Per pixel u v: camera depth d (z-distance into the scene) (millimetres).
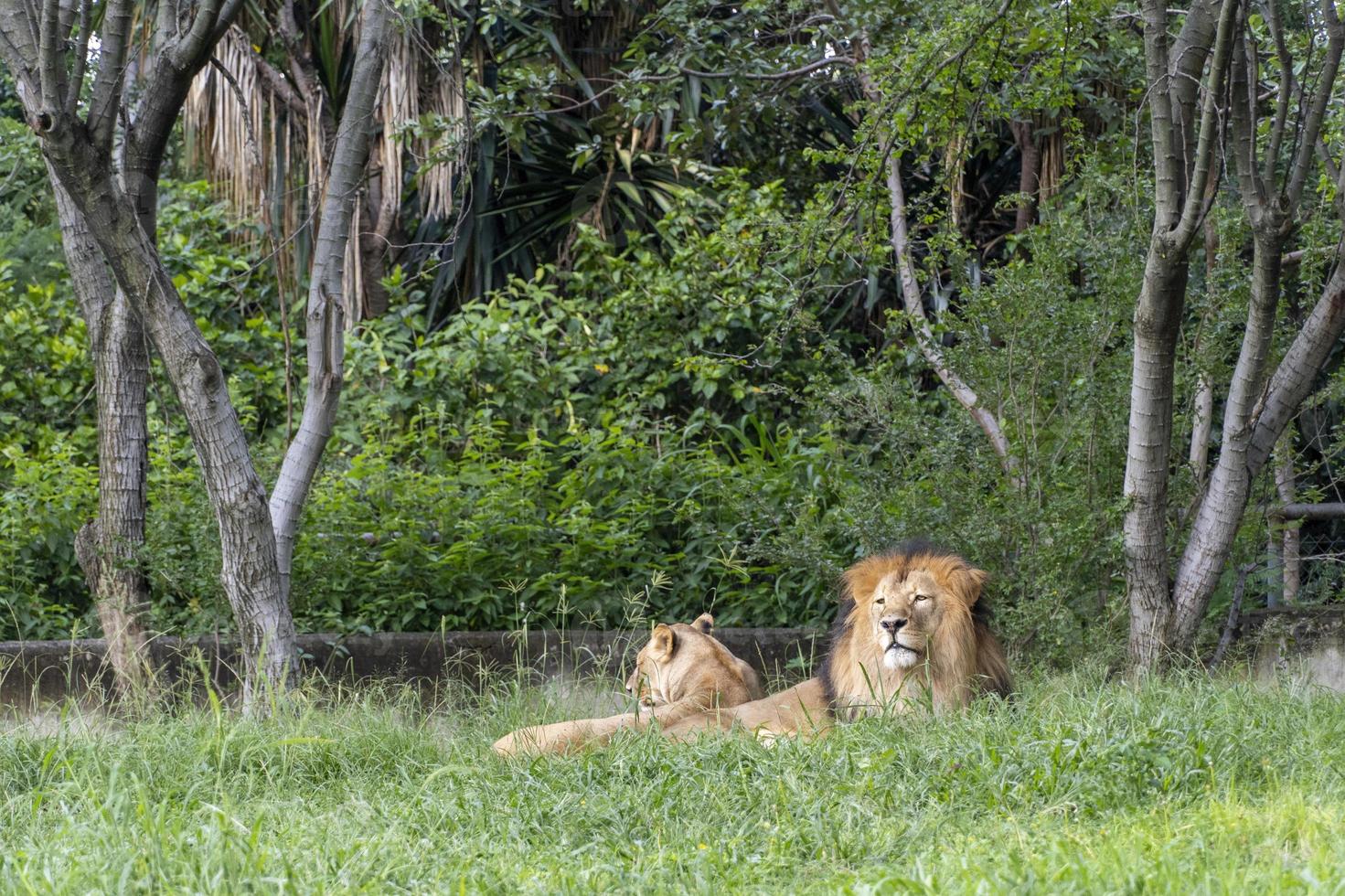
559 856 6227
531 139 19484
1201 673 10945
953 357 12516
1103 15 13383
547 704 11258
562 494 15094
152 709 10523
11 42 10273
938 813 6586
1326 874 4961
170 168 23719
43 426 16375
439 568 13891
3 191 17109
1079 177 13578
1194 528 11406
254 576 10570
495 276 19609
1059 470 12344
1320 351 11219
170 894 5207
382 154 17250
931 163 17828
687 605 14438
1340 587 13766
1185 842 5711
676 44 17016
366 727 9562
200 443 10422
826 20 16969
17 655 12359
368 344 17328
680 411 17969
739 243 14062
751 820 6758
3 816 6957
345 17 15711
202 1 10555
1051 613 11289
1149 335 10891
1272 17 10227
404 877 5781
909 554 9312
